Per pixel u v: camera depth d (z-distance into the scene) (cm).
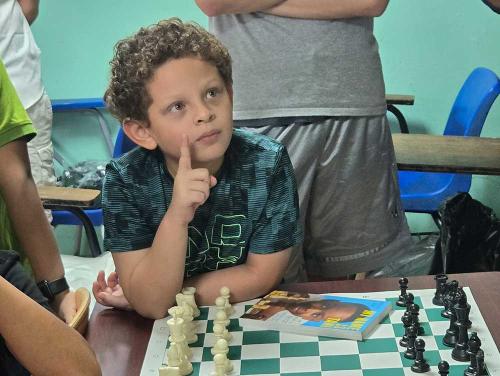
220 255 163
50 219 296
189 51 140
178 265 149
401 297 151
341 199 222
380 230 229
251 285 158
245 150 158
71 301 173
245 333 143
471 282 157
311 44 206
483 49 340
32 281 140
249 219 159
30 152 289
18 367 132
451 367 129
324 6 203
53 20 354
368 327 139
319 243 230
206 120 141
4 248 179
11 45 282
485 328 139
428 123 355
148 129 148
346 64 209
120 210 157
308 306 149
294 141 213
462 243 243
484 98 288
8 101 172
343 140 215
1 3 279
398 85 351
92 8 352
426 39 342
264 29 207
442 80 347
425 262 271
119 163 158
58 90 366
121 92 146
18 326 123
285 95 209
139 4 350
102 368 137
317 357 133
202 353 138
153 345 143
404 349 134
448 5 336
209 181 144
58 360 125
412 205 295
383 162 224
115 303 158
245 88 211
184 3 349
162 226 148
